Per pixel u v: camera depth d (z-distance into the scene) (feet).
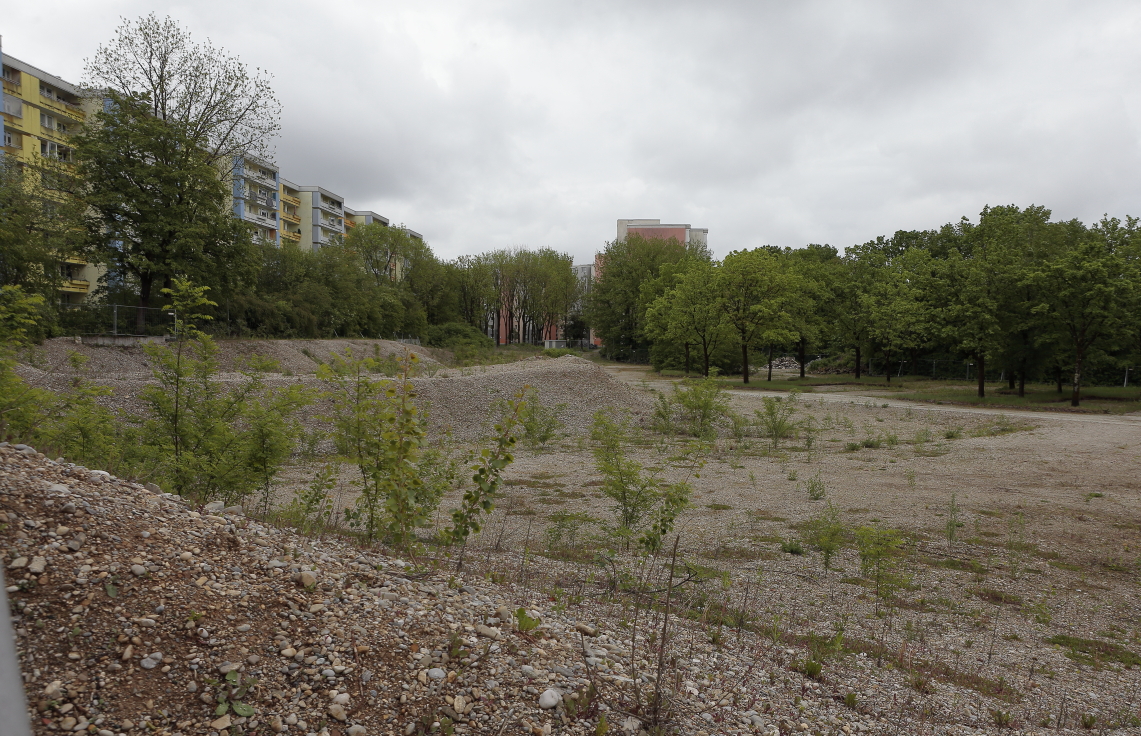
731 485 48.49
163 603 10.53
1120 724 16.01
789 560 29.99
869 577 28.04
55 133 166.20
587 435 74.38
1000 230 133.39
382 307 197.57
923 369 177.99
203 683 9.43
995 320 106.83
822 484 47.83
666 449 65.92
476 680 11.09
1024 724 15.39
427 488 26.20
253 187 122.42
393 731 9.57
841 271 170.71
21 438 21.98
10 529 10.66
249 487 25.38
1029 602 26.23
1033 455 61.46
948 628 22.89
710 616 20.86
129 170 99.66
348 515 23.29
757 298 145.18
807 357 241.76
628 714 11.28
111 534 11.66
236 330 126.21
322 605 11.96
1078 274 96.89
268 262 157.07
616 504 40.63
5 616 3.81
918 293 119.75
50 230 95.14
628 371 196.03
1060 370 119.55
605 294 241.55
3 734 3.35
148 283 104.88
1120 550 33.45
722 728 11.87
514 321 331.57
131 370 86.38
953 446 67.82
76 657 9.12
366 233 223.30
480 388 81.71
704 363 160.97
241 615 10.96
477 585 17.06
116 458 24.07
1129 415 91.86
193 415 26.63
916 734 13.73
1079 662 20.63
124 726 8.44
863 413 96.58
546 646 13.19
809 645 19.51
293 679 10.00
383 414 22.72
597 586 22.57
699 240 253.44
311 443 52.06
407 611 12.78
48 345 82.79
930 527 37.01
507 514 36.58
